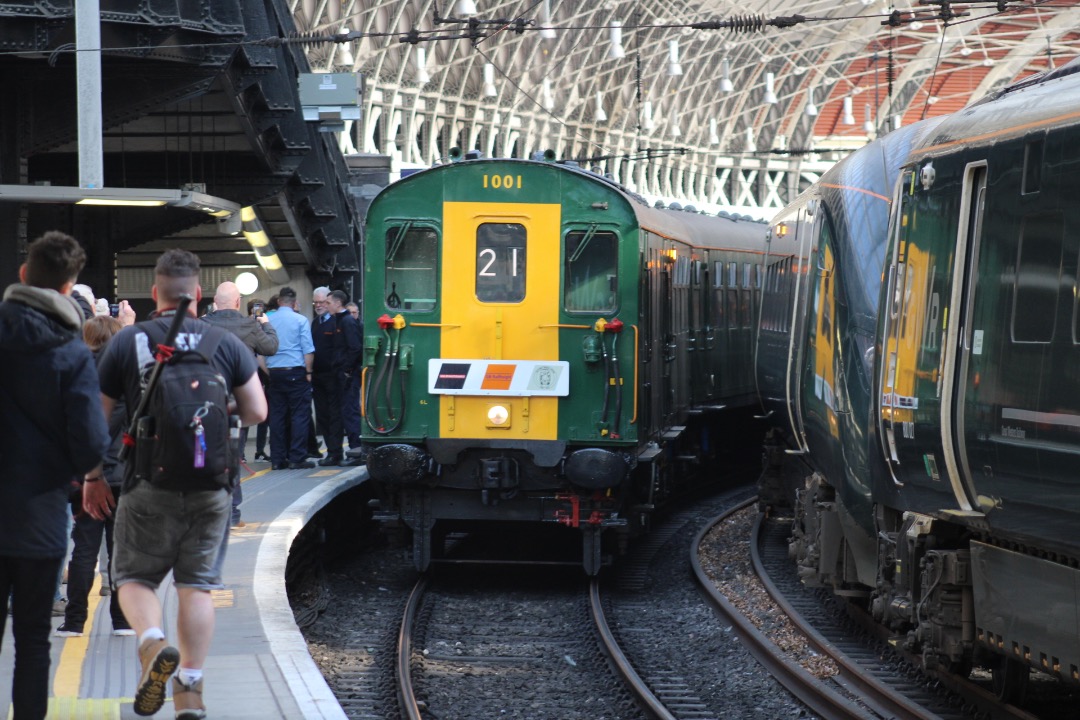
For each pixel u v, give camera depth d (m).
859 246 15.19
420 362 18.75
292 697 10.54
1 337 8.07
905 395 12.36
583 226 18.66
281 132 27.20
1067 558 9.85
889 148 15.77
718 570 21.09
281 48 25.53
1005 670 11.83
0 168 22.61
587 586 20.06
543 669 15.09
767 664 15.05
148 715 8.84
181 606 9.09
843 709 12.50
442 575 20.86
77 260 8.35
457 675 14.64
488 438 18.61
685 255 24.81
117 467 12.08
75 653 11.73
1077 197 9.47
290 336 23.70
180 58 21.92
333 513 22.66
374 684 13.93
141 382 8.95
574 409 18.59
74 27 20.31
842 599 17.97
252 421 9.37
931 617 11.84
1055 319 9.67
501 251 18.73
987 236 10.89
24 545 8.12
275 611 13.55
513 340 18.66
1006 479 10.38
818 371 16.67
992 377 10.62
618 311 18.61
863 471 14.38
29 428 8.14
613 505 18.94
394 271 18.81
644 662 15.31
